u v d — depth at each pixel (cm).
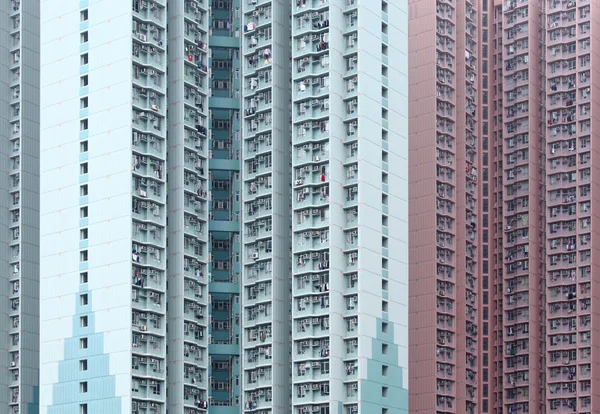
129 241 17275
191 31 18662
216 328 18212
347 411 17088
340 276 17388
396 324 17712
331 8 17925
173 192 18038
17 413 19488
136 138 17700
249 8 18838
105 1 18150
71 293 17638
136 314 17238
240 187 18538
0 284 19938
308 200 17638
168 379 17538
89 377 17250
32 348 19838
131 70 17738
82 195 17825
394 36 18500
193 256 17962
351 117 17762
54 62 18462
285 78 18512
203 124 18562
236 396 17988
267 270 17912
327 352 17112
